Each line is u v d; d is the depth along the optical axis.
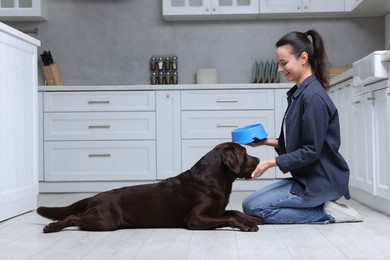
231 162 2.70
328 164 2.89
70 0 5.78
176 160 5.17
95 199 2.81
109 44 5.80
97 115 5.17
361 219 3.03
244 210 3.09
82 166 5.20
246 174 2.80
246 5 5.42
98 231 2.72
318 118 2.79
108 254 2.18
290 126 2.92
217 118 5.14
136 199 2.79
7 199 3.31
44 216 2.93
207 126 5.16
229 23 5.76
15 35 3.48
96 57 5.81
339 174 2.89
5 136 3.33
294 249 2.24
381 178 3.38
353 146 4.06
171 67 5.72
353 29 5.72
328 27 5.73
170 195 2.78
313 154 2.78
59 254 2.20
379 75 3.22
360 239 2.47
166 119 5.16
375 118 3.48
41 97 5.17
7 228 2.98
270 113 5.13
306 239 2.47
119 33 5.80
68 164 5.19
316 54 2.96
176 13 5.45
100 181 5.21
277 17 5.68
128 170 5.19
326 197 2.91
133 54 5.80
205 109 5.14
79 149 5.19
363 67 3.48
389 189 3.20
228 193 2.86
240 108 5.13
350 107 4.14
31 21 5.79
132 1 5.79
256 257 2.10
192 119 5.16
